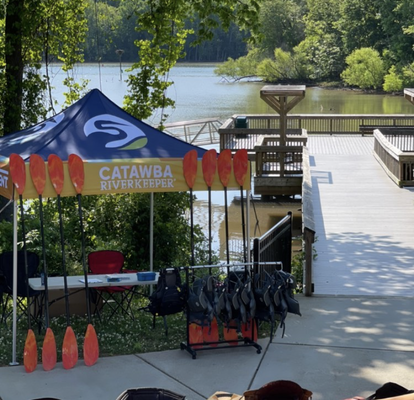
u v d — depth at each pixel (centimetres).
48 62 1800
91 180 774
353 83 7988
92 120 898
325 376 698
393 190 1942
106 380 695
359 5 8075
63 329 852
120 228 1338
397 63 7500
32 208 1449
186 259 1334
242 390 668
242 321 759
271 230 964
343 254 1278
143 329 847
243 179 839
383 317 887
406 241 1377
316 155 2628
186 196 1380
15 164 734
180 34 1584
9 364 739
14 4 1600
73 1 1761
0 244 1159
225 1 1622
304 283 998
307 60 9256
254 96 6750
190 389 672
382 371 710
